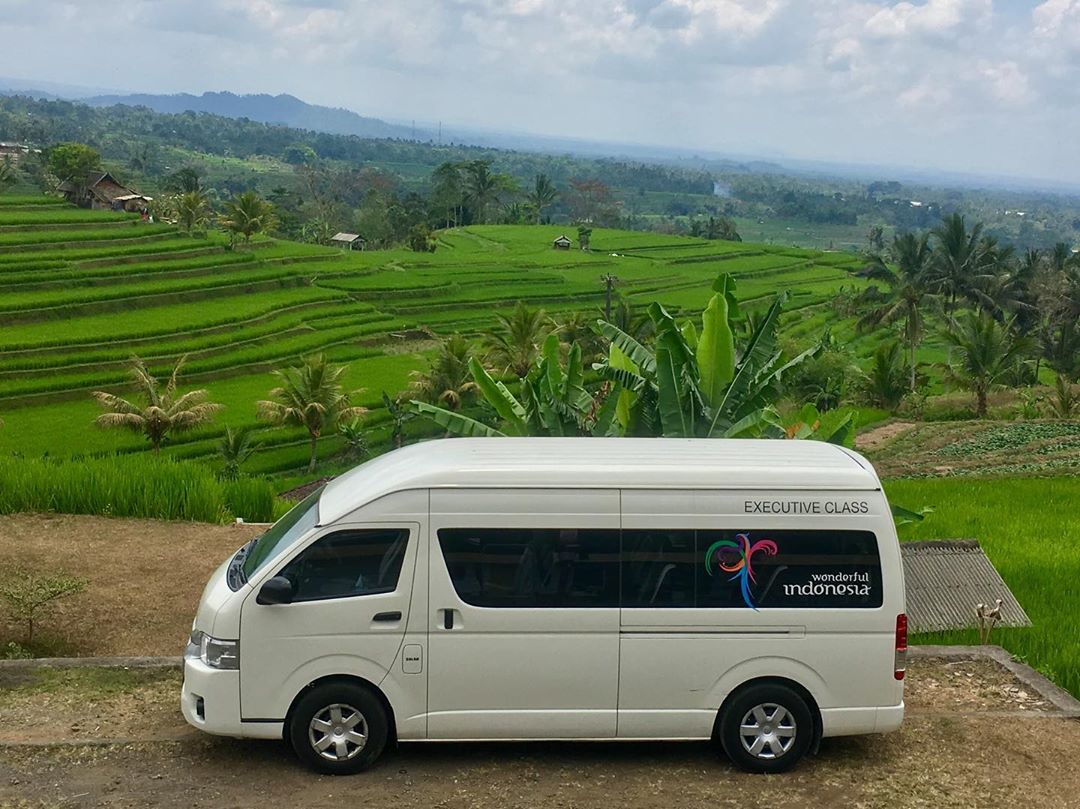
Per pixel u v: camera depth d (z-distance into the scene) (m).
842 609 7.05
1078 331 59.56
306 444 46.19
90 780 6.79
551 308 85.62
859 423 41.19
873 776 7.08
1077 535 17.73
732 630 7.02
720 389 12.05
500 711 6.99
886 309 57.34
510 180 174.38
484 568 6.95
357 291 82.19
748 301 88.56
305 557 6.97
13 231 80.44
